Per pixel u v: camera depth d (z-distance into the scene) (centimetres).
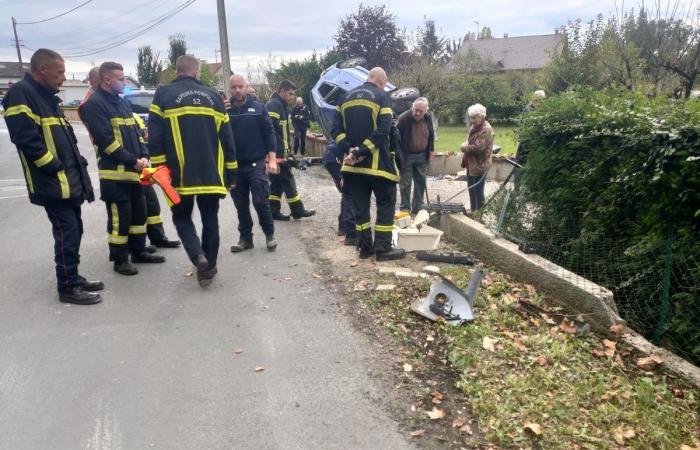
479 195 751
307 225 765
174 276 557
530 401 336
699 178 390
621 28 1291
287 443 304
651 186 426
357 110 551
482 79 2845
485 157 736
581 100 532
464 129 2661
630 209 462
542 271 488
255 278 550
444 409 334
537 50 5347
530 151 578
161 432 313
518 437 307
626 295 459
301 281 540
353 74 1219
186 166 491
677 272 413
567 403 334
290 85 742
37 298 496
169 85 494
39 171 453
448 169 1229
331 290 516
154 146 488
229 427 318
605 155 480
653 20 1245
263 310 474
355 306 478
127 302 489
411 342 412
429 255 589
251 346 411
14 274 557
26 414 327
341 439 308
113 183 530
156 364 385
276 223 779
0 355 395
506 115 2795
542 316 446
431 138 770
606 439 305
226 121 517
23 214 829
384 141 555
